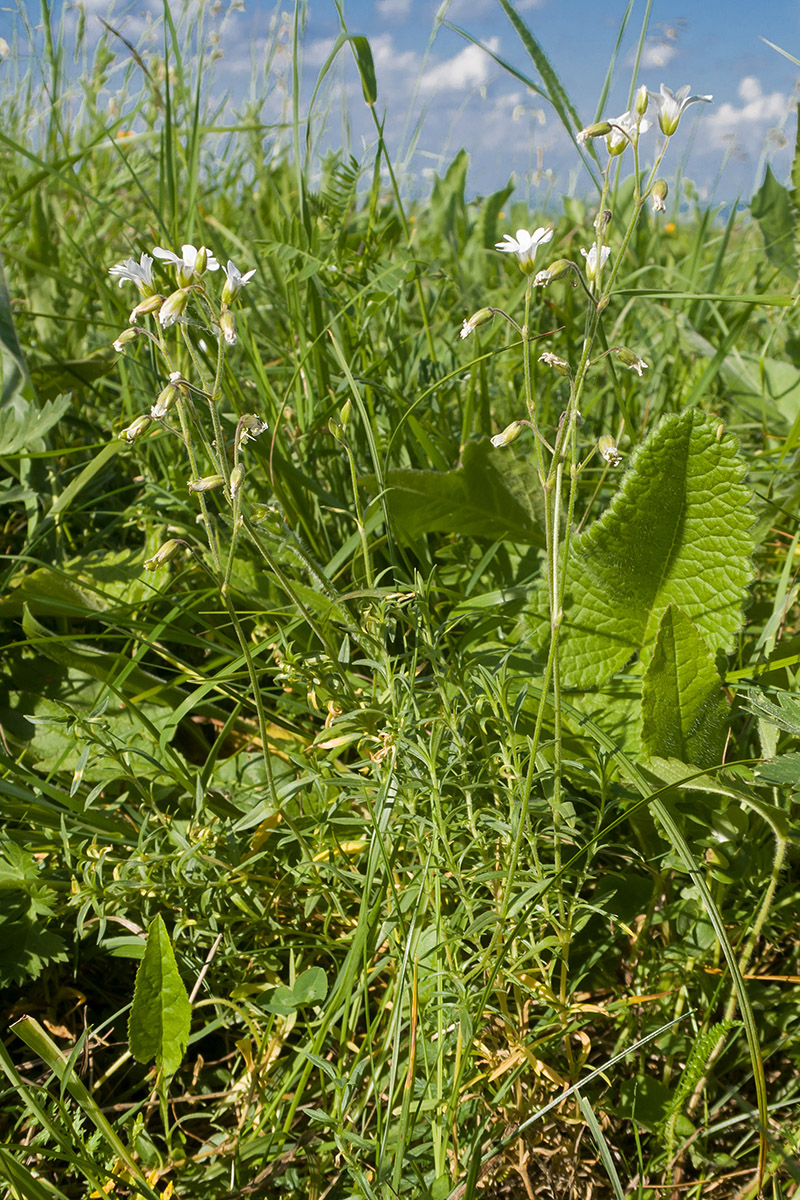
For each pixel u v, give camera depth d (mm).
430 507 648
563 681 562
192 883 467
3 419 668
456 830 470
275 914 499
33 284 946
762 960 493
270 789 474
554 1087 441
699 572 546
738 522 530
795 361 978
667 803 496
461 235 1305
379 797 442
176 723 523
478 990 450
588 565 550
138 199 1248
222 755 603
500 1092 414
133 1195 411
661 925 509
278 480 657
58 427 793
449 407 882
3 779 497
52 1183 423
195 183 817
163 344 417
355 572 648
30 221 1011
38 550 677
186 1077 470
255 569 639
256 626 592
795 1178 416
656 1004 480
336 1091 413
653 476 528
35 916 468
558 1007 442
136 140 1105
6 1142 404
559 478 403
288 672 495
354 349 789
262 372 708
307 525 662
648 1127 439
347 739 493
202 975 455
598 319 397
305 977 460
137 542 743
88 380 861
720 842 495
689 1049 466
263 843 504
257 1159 426
